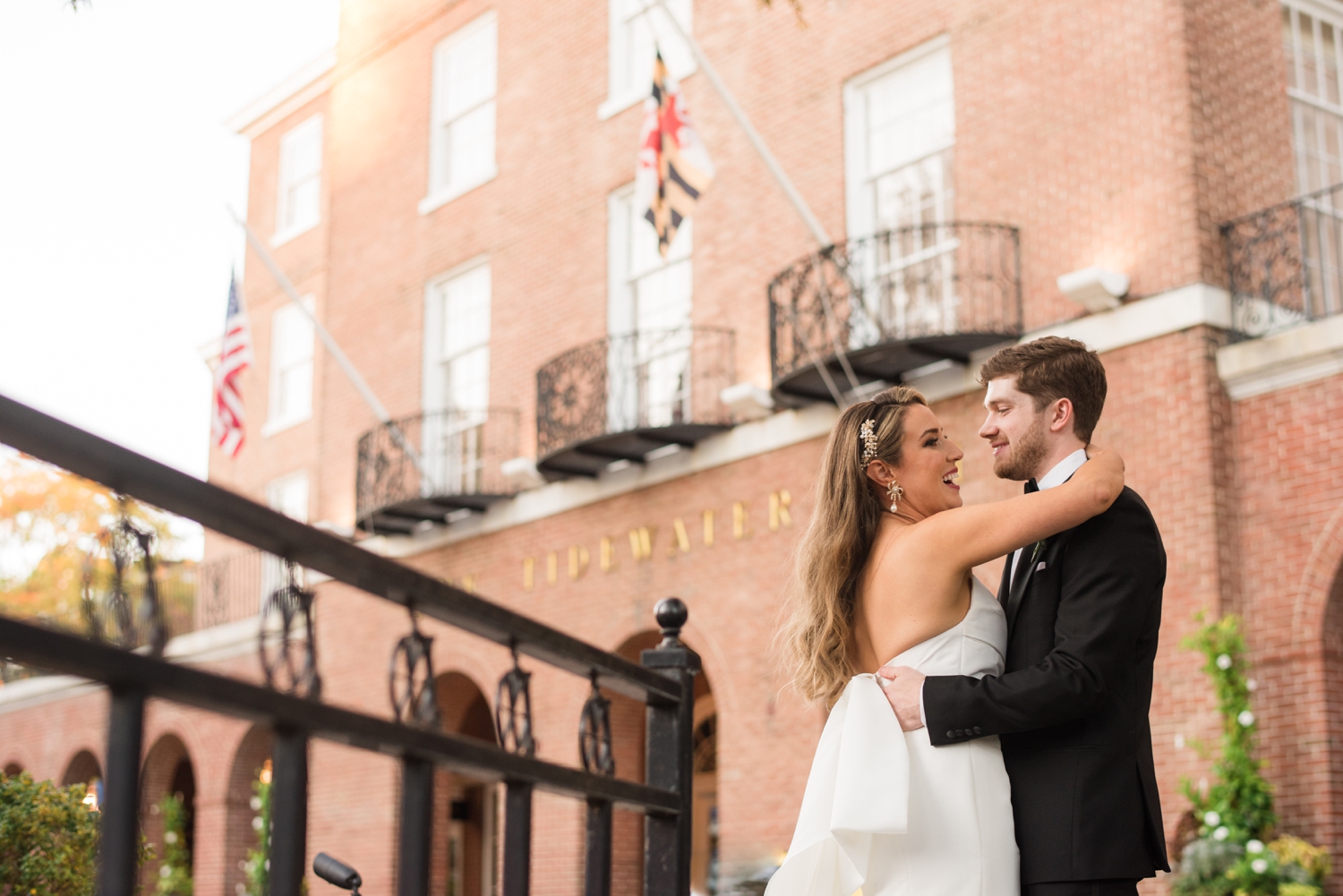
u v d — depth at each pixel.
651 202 12.23
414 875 2.02
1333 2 12.52
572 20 17.09
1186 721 10.17
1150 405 10.84
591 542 15.39
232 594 22.33
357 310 20.02
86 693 25.03
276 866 1.69
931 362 12.09
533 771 2.47
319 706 1.76
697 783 16.27
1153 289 11.03
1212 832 9.51
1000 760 2.60
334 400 20.27
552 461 14.99
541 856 15.34
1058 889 2.48
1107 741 2.54
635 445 14.34
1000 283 12.04
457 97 19.05
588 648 2.78
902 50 13.30
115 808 1.43
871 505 2.88
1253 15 11.73
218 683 1.58
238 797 21.23
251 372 22.89
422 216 19.00
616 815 14.98
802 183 14.01
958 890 2.50
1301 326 10.18
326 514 20.05
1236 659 9.84
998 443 2.88
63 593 28.30
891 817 2.50
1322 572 9.96
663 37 15.91
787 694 12.91
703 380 14.55
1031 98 12.17
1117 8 11.62
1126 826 2.51
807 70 14.17
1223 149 11.19
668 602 3.39
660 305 15.53
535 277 16.98
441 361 18.53
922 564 2.70
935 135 13.07
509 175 17.64
